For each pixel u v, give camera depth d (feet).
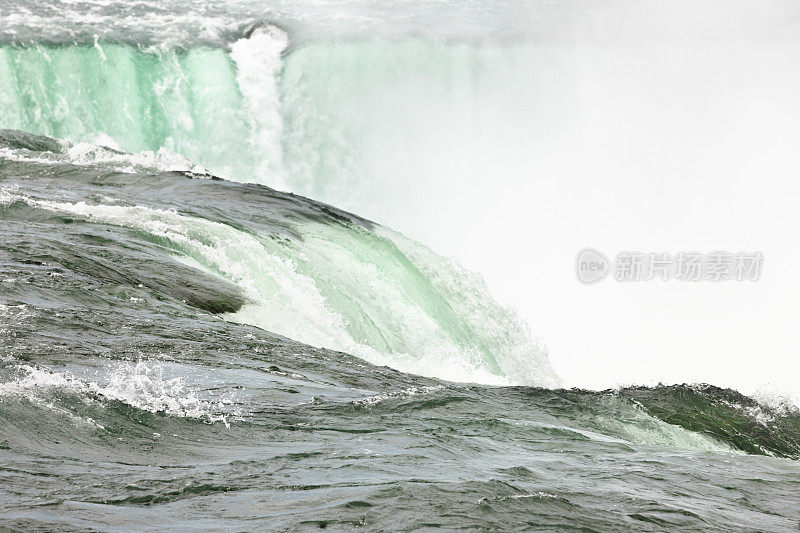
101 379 68.08
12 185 176.14
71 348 76.33
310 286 136.67
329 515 41.04
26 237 122.42
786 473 60.70
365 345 128.16
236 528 39.06
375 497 43.93
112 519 39.68
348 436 60.90
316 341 118.32
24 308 87.45
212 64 297.74
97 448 53.67
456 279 174.81
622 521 43.70
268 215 171.01
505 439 66.08
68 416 57.47
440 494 44.62
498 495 45.01
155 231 140.67
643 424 86.69
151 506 42.42
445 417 71.41
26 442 52.29
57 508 40.65
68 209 149.38
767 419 95.76
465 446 60.85
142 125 289.74
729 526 45.14
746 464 63.10
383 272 157.79
